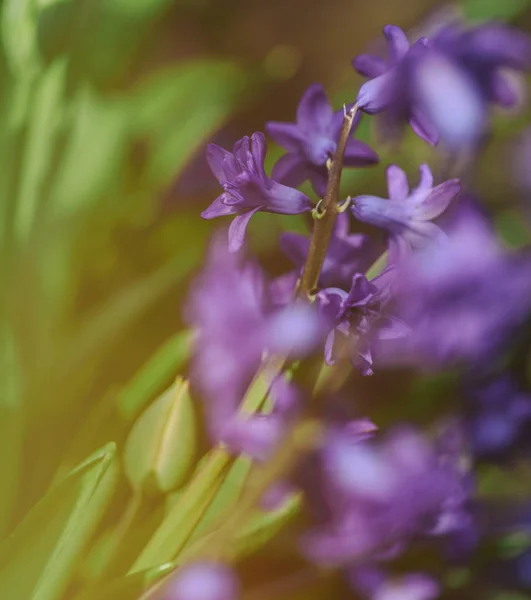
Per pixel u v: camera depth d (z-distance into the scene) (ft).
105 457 1.90
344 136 1.81
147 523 2.04
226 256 2.11
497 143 2.59
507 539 2.25
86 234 2.53
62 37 2.25
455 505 2.11
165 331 2.44
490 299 2.07
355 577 2.15
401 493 2.08
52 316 2.37
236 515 1.97
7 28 2.20
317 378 1.89
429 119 1.95
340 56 3.84
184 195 2.65
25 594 1.92
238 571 2.20
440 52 2.14
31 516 1.91
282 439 1.90
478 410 2.26
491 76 2.17
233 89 2.68
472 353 2.15
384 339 1.82
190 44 3.60
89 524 1.97
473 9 2.64
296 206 1.82
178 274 2.35
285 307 1.88
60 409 2.31
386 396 2.30
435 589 2.17
